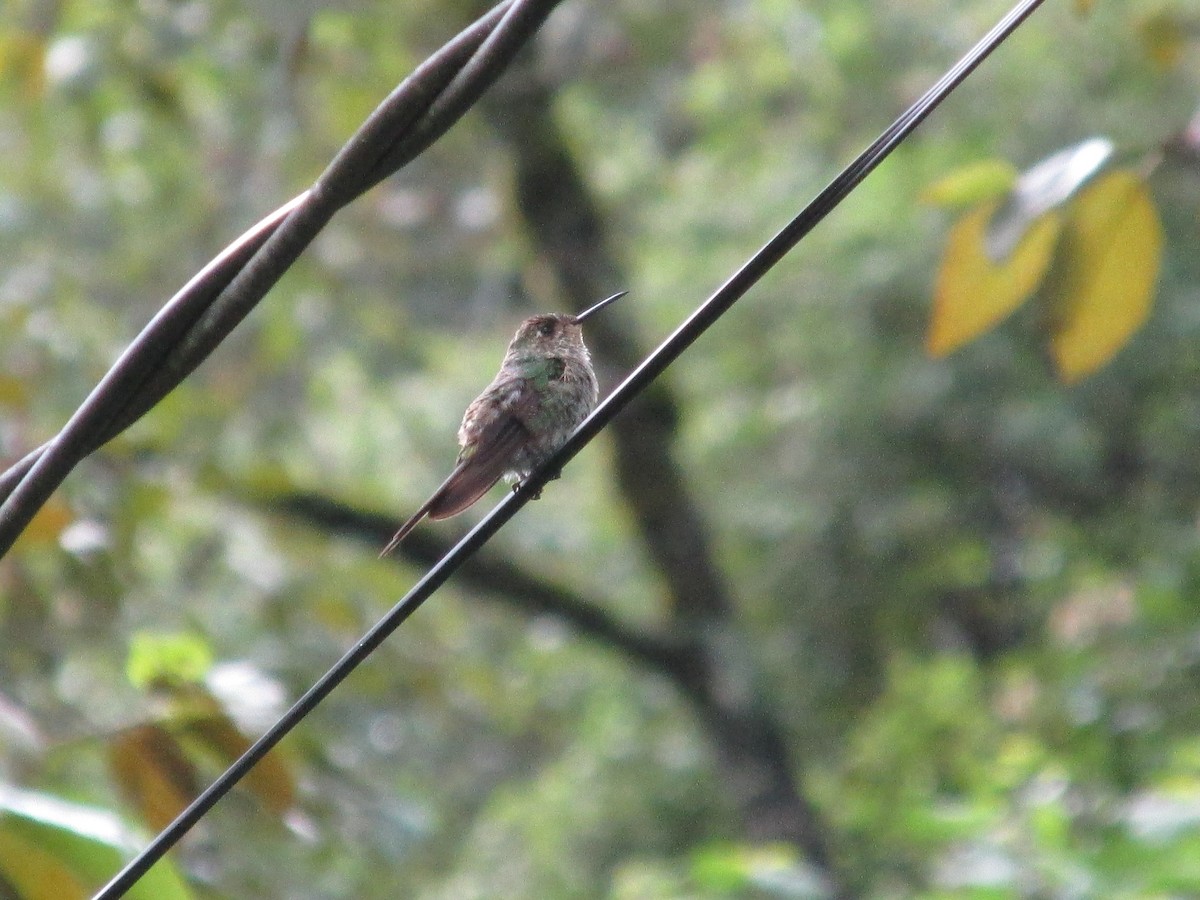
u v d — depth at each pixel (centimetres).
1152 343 1794
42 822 436
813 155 1952
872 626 2106
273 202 1556
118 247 1559
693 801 2138
